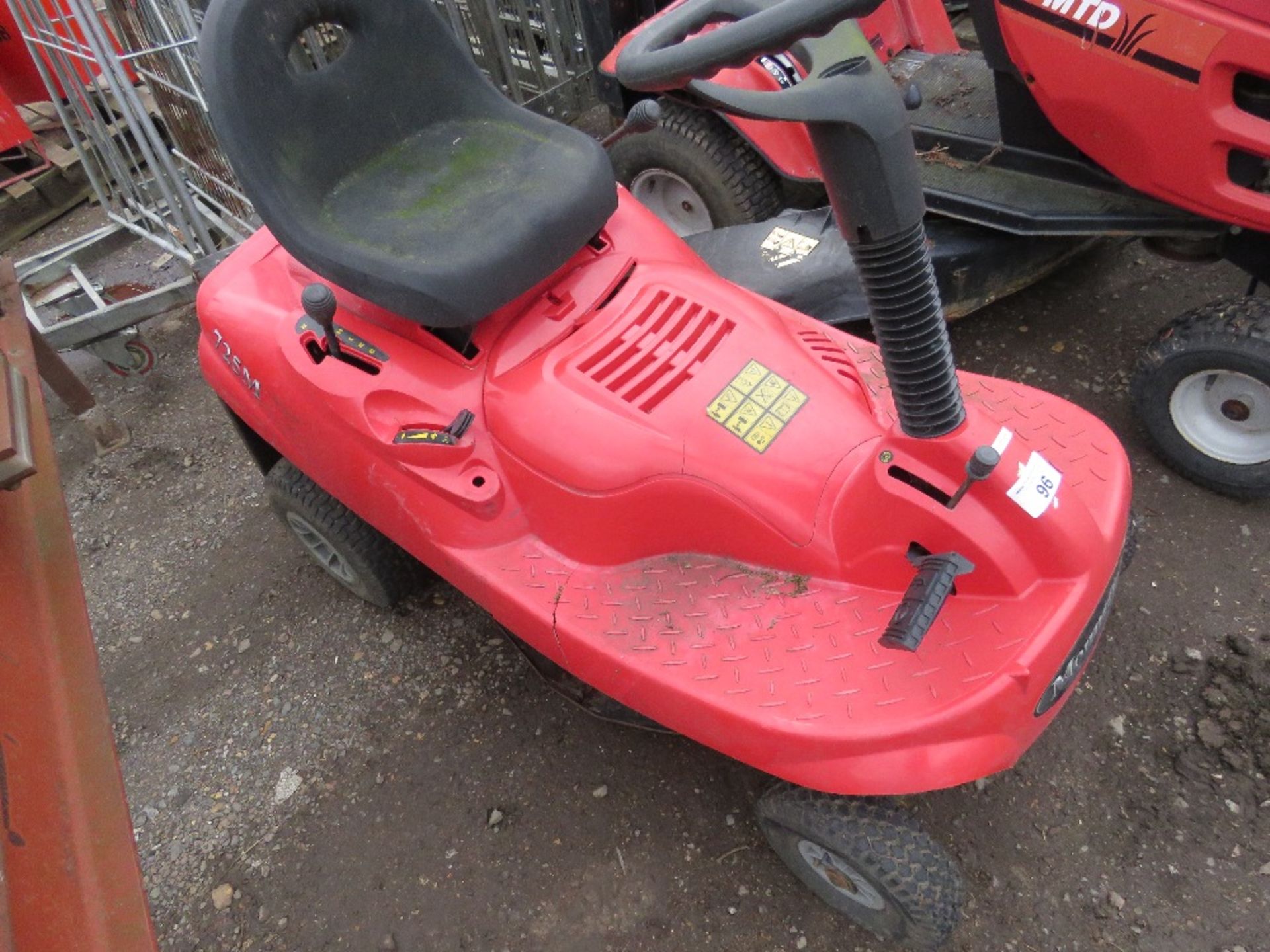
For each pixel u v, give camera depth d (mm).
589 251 1842
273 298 1994
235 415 2219
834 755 1314
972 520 1342
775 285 2355
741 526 1529
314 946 1878
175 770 2221
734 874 1860
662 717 1517
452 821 2027
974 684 1293
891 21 2965
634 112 1707
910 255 1142
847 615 1453
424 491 1757
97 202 4621
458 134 1911
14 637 1148
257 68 1604
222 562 2709
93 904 945
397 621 2439
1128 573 2203
